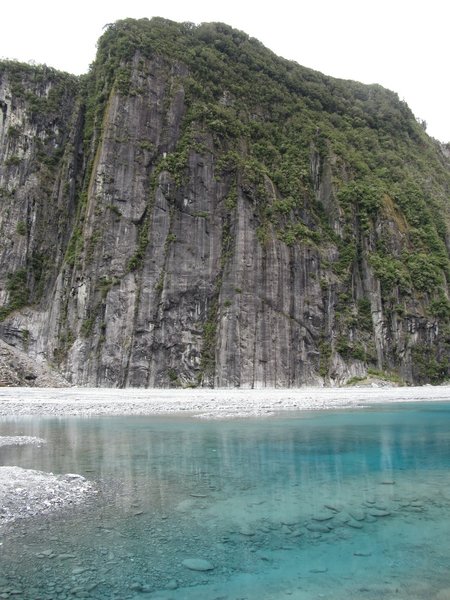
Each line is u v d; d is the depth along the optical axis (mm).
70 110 86188
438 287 78750
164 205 68938
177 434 24031
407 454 19156
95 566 8938
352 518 11594
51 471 15922
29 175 79000
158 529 10766
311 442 21766
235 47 91062
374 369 70750
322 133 87250
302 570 8859
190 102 77250
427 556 9484
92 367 61469
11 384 55250
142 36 78688
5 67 84250
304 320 69062
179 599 7789
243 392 55250
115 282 64562
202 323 66562
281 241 71250
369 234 78750
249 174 73312
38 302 71688
